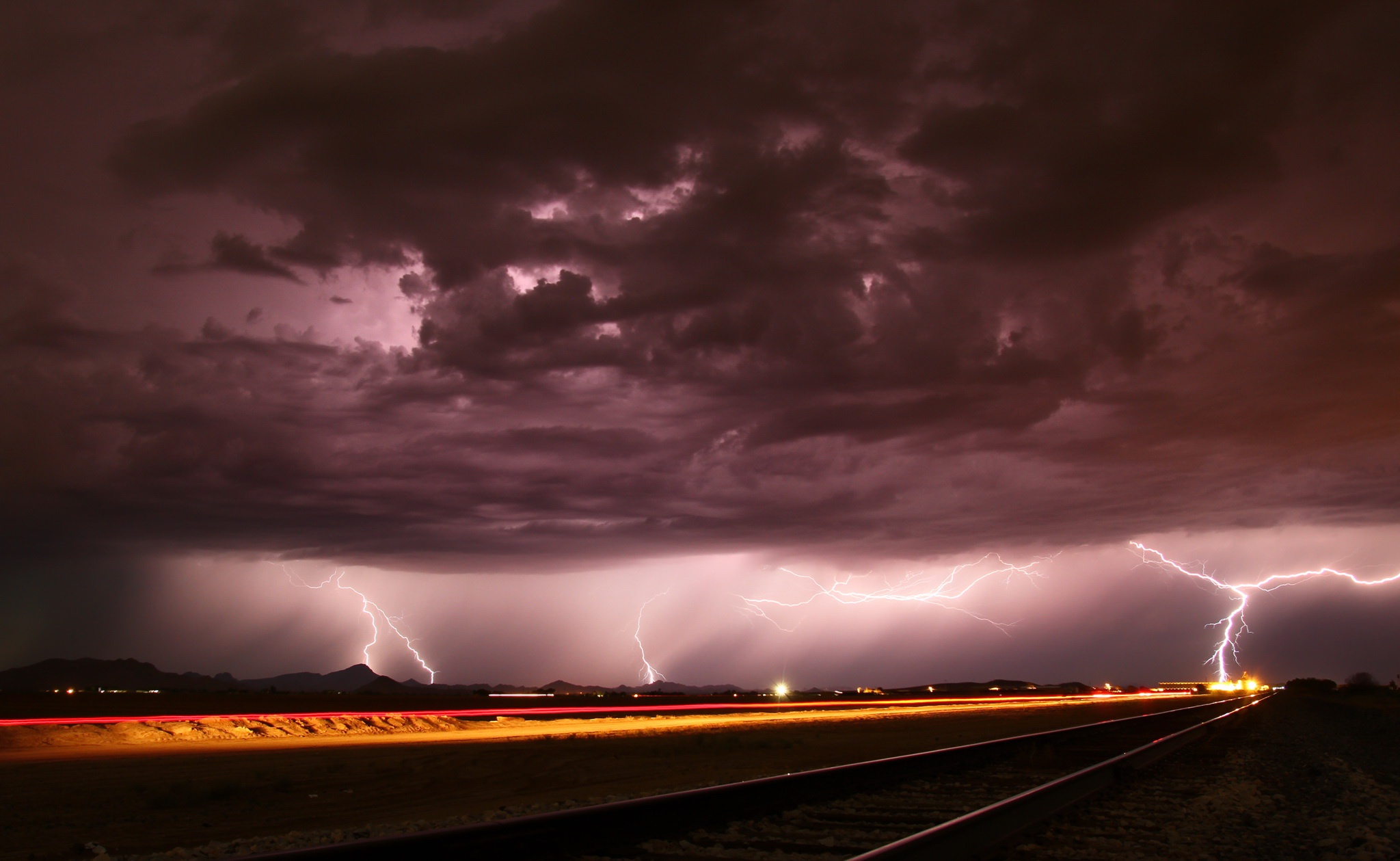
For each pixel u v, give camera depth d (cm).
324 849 648
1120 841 835
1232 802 1143
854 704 9219
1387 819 1032
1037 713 6322
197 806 1405
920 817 1039
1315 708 5838
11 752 2489
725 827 980
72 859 1002
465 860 751
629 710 6881
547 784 1684
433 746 2700
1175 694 16612
